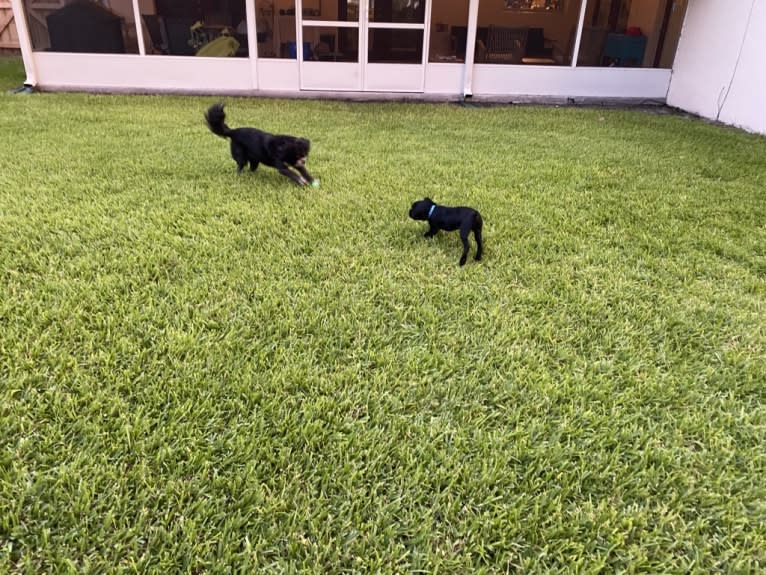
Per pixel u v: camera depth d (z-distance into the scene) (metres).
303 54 8.43
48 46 7.96
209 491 1.45
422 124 6.69
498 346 2.14
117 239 2.91
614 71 8.70
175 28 8.12
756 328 2.33
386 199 3.77
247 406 1.75
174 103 7.36
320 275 2.64
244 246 2.93
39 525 1.32
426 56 8.47
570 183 4.36
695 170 4.90
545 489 1.51
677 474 1.55
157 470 1.50
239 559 1.28
